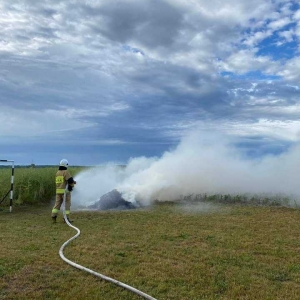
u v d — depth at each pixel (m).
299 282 5.07
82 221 9.56
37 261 5.75
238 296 4.55
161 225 8.91
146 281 5.02
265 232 8.12
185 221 9.45
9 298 4.40
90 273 5.25
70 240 7.17
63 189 9.55
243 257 6.16
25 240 7.21
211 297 4.51
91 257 6.07
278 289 4.79
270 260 6.03
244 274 5.33
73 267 5.54
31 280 4.96
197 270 5.47
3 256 5.96
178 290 4.73
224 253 6.39
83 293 4.57
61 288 4.73
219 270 5.49
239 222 9.32
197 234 7.86
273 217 10.12
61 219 9.97
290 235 7.85
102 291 4.66
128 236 7.66
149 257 6.11
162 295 4.57
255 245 6.96
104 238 7.44
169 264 5.74
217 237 7.59
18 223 9.26
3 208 12.16
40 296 4.46
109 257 6.08
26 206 12.76
